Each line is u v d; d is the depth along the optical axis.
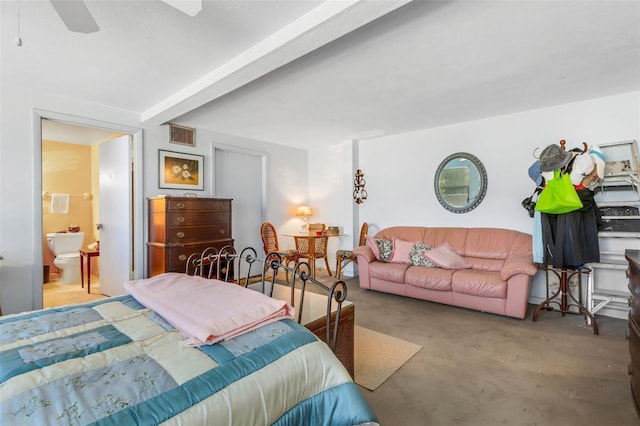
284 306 1.48
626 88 3.09
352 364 1.97
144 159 3.81
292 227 5.83
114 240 3.98
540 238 3.17
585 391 1.99
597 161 3.02
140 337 1.22
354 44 2.20
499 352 2.53
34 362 0.98
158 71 2.60
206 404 0.87
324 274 5.50
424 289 3.79
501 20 1.94
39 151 3.05
